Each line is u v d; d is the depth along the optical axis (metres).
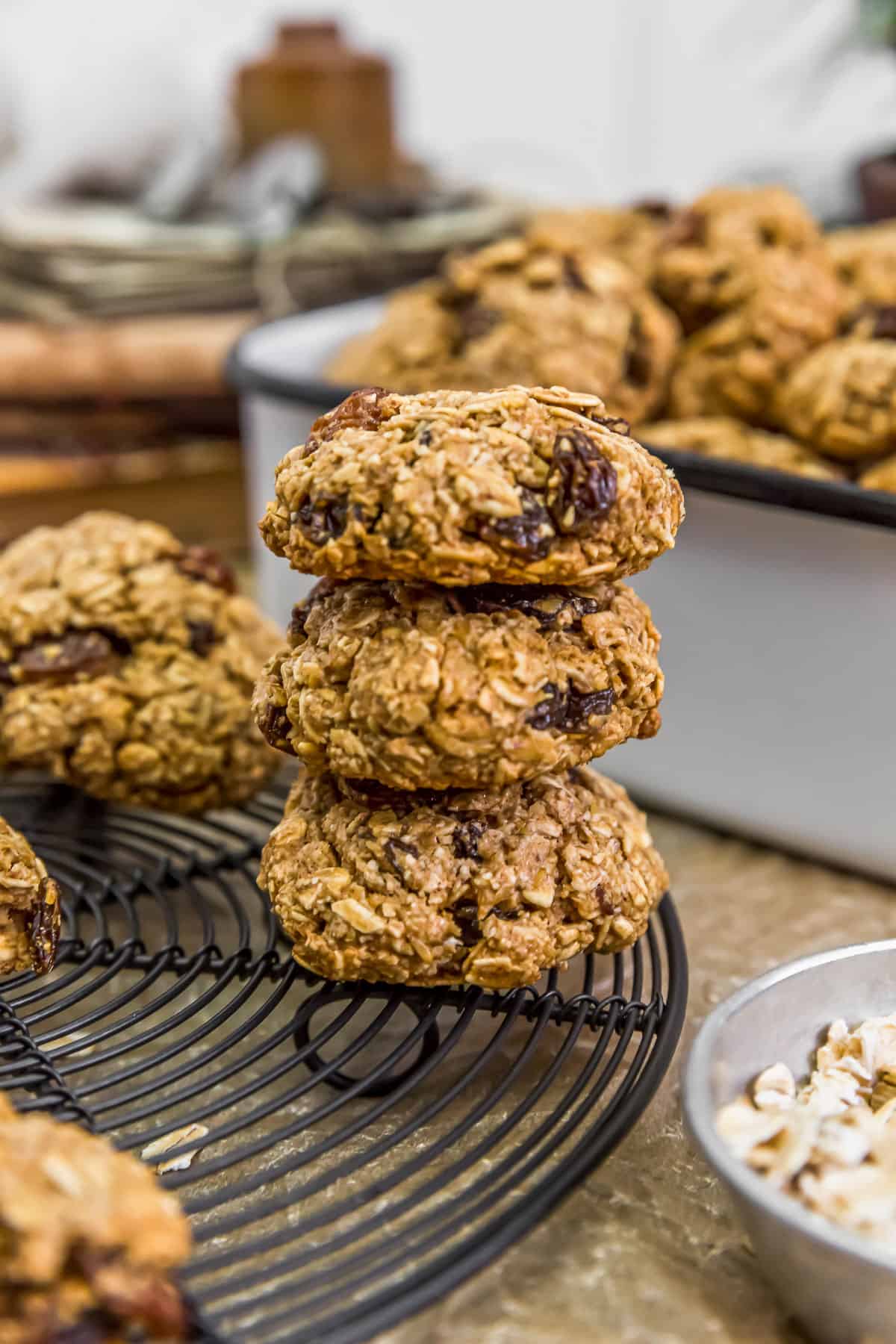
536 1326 0.31
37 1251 0.27
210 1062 0.33
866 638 0.40
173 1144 0.34
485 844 0.34
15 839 0.36
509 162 0.97
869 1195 0.30
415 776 0.33
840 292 0.48
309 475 0.32
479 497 0.31
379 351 0.47
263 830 0.44
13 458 0.61
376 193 0.73
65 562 0.40
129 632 0.40
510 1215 0.30
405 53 1.01
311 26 0.75
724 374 0.46
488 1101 0.33
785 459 0.43
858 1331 0.29
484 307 0.46
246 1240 0.32
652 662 0.34
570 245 0.47
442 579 0.32
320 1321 0.29
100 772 0.40
